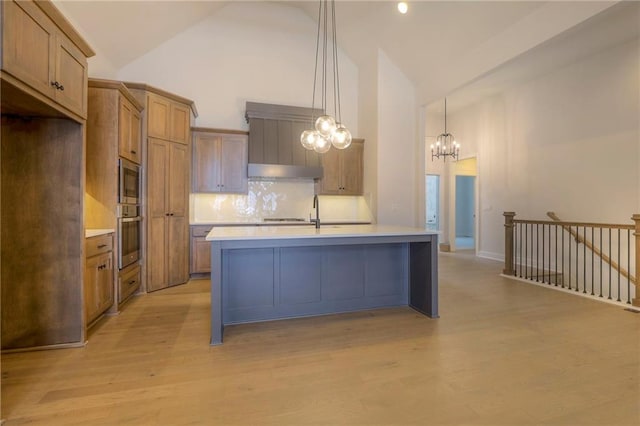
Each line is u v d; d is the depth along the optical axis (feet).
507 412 5.20
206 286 13.26
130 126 10.87
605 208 14.10
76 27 10.88
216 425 4.92
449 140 23.35
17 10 5.43
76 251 7.68
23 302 7.42
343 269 10.18
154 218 12.32
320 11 16.37
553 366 6.68
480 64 13.71
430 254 9.64
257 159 15.85
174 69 16.12
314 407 5.35
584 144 14.87
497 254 19.92
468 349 7.50
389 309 10.48
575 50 13.91
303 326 8.98
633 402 5.45
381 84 17.47
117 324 9.08
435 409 5.29
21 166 7.38
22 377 6.26
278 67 17.79
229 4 17.01
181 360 6.98
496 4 11.87
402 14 14.80
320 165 16.88
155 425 4.92
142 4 12.20
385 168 17.57
